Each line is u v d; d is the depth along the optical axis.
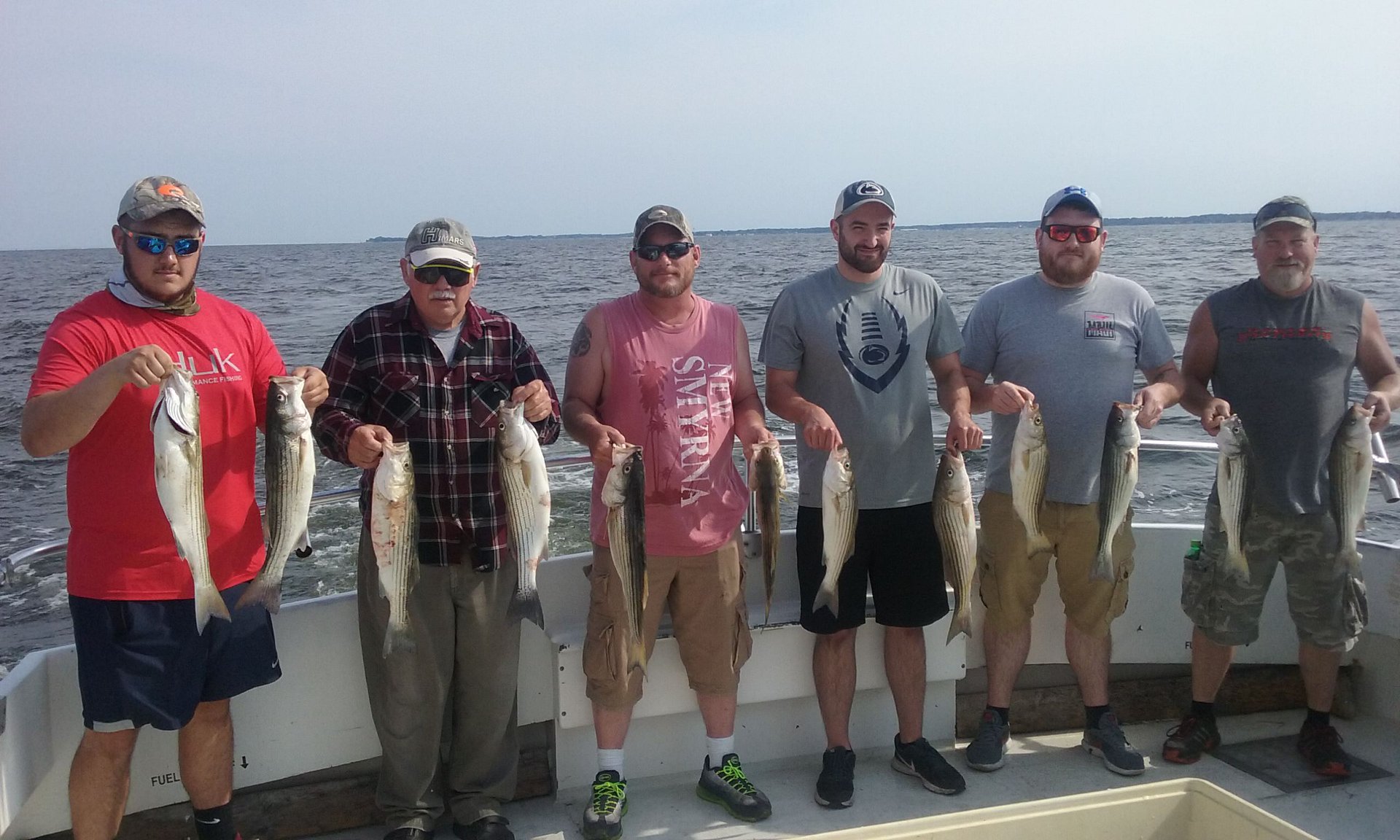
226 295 40.09
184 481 2.96
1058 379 4.19
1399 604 4.45
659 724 4.18
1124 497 4.00
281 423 3.18
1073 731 4.61
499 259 80.75
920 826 2.83
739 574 3.92
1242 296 4.26
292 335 23.89
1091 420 4.17
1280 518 4.15
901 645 4.14
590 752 4.08
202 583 3.00
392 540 3.25
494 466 3.53
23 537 9.57
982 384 4.38
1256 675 4.71
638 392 3.81
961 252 66.56
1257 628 4.22
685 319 3.92
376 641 3.50
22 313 31.12
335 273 62.47
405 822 3.56
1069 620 4.34
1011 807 2.90
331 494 4.34
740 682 4.17
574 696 3.92
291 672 3.77
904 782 4.15
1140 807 2.94
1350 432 3.99
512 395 3.56
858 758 4.36
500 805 3.75
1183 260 49.41
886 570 4.07
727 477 3.90
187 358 3.19
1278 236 4.08
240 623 3.30
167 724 3.13
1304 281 4.12
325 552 8.88
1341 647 4.11
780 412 4.04
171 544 3.12
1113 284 4.29
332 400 3.49
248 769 3.74
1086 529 4.22
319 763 3.83
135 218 3.07
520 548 3.41
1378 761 4.24
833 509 3.72
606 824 3.68
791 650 4.21
